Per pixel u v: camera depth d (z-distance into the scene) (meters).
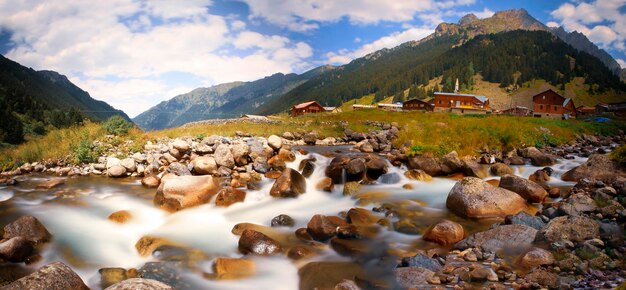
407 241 10.91
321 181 17.48
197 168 18.77
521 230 9.98
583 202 11.38
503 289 7.22
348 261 9.73
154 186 16.81
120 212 13.09
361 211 13.19
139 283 6.21
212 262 9.85
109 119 26.88
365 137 31.58
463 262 8.88
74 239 11.26
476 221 12.43
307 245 10.85
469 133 27.28
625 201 11.35
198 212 13.88
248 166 19.84
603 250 8.40
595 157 17.66
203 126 33.75
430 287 7.63
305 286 8.55
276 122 40.47
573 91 193.62
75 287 7.32
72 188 16.42
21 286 6.78
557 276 7.36
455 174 19.30
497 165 20.16
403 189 16.83
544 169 20.09
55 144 23.19
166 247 10.72
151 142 23.33
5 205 14.02
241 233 11.84
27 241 9.90
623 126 44.38
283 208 14.61
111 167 18.53
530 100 190.75
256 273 9.28
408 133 28.61
